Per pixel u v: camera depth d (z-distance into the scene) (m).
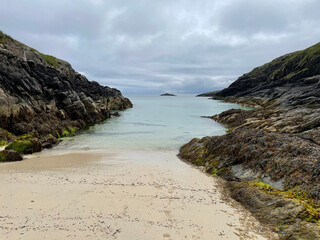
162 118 62.97
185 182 16.69
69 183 15.60
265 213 11.56
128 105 108.12
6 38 47.34
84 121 49.59
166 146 29.41
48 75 46.34
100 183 15.80
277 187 13.76
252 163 17.11
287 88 100.00
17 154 21.59
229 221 11.19
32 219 10.77
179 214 11.75
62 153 25.05
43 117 37.22
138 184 15.88
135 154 25.08
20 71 37.78
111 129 43.44
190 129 43.47
